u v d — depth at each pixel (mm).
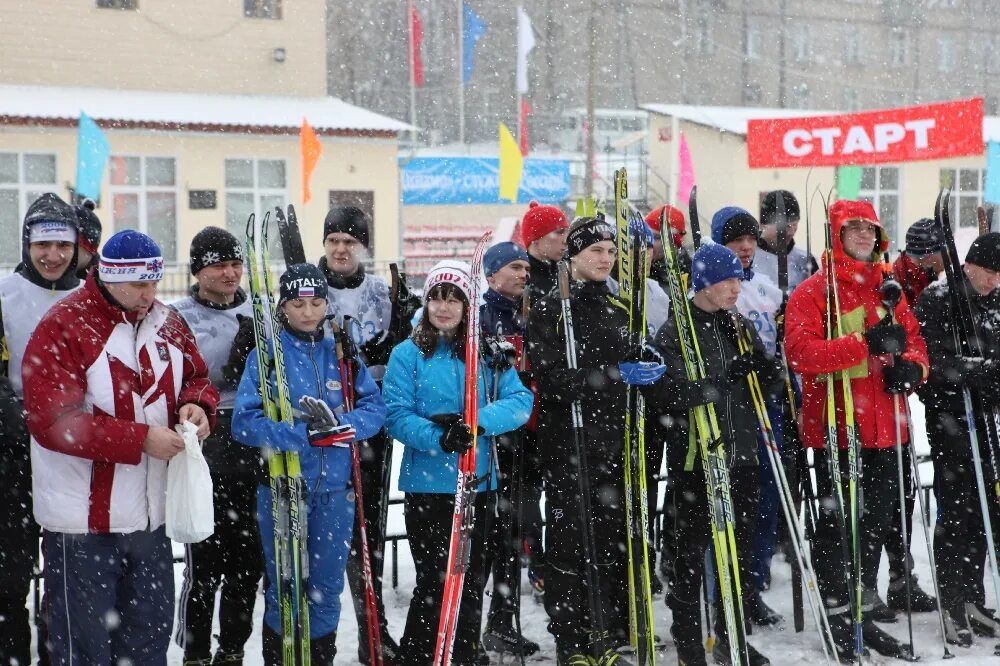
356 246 4270
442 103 40875
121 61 18828
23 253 3543
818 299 4145
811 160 13852
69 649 3150
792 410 4406
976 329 4254
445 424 3520
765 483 4426
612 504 3850
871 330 3980
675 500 3900
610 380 3820
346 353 3527
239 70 19828
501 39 40969
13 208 16797
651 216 5191
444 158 21766
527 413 3674
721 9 39156
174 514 3143
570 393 3625
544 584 3861
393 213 19703
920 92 39594
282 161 18766
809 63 39250
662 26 39688
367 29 40031
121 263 3102
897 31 39219
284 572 3305
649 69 39875
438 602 3582
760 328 4750
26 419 3186
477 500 3602
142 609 3229
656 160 24781
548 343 3783
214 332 3865
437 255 24000
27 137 16766
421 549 3604
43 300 3473
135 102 18297
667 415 3912
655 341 3908
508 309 4363
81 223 3840
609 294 3949
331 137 19000
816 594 3969
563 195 22875
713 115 23641
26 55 18094
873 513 4152
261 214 18734
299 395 3436
